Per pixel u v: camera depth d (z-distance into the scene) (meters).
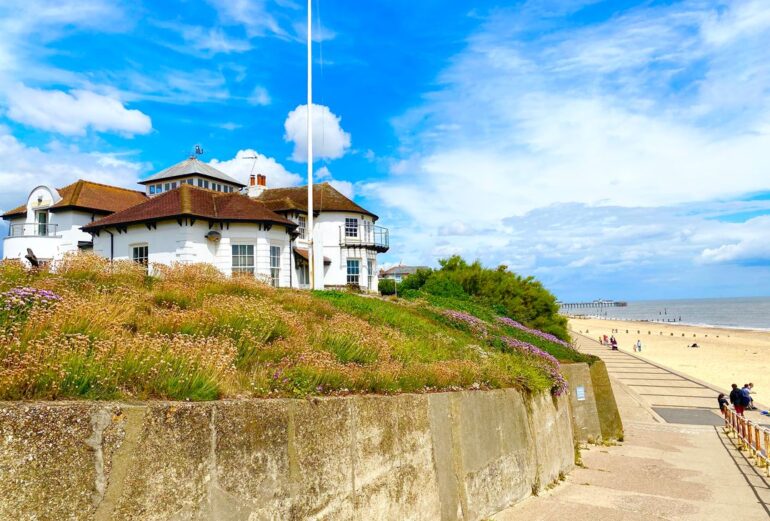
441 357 11.26
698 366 41.91
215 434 4.36
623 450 16.67
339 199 34.50
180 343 5.69
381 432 6.63
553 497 10.70
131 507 3.71
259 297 11.05
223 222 21.34
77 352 4.65
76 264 10.17
